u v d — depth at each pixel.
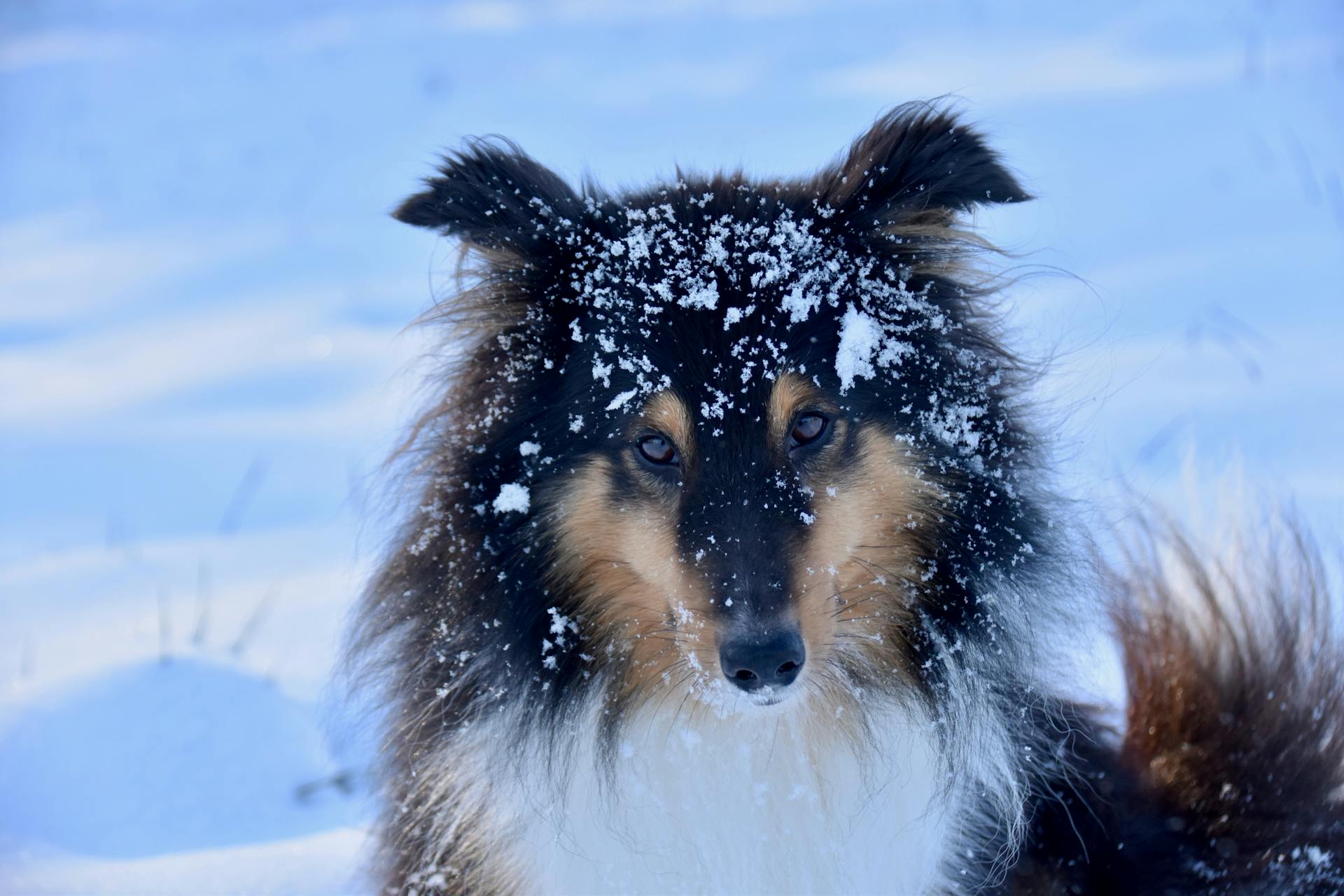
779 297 3.28
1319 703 3.93
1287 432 6.39
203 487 7.32
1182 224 9.20
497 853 3.47
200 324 9.69
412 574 3.54
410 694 3.54
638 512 3.31
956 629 3.40
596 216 3.55
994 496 3.40
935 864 3.46
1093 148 10.71
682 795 3.43
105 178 12.72
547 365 3.42
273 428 8.06
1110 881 3.62
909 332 3.42
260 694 4.77
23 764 4.33
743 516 3.17
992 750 3.42
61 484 7.39
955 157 3.52
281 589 6.07
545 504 3.38
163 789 4.33
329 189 12.15
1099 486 4.16
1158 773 3.92
